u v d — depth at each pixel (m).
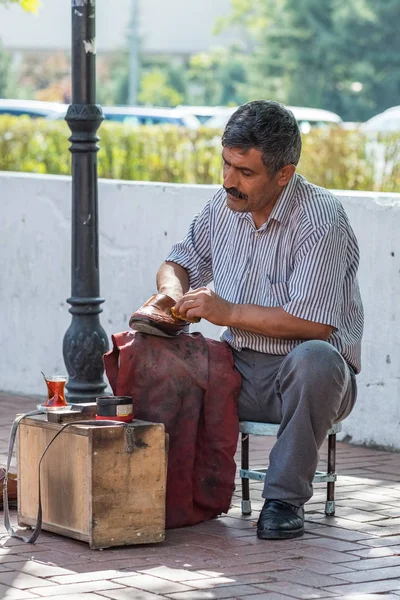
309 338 6.11
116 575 5.33
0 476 6.60
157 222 9.45
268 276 6.26
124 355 6.12
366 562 5.56
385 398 8.23
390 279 8.10
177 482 6.15
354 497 6.88
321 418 5.96
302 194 6.21
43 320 10.28
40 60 79.31
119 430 5.70
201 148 12.62
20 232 10.39
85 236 8.26
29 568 5.43
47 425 5.92
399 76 60.72
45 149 14.09
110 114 28.30
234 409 6.31
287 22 62.41
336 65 61.34
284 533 5.92
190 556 5.64
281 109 6.01
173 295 6.40
